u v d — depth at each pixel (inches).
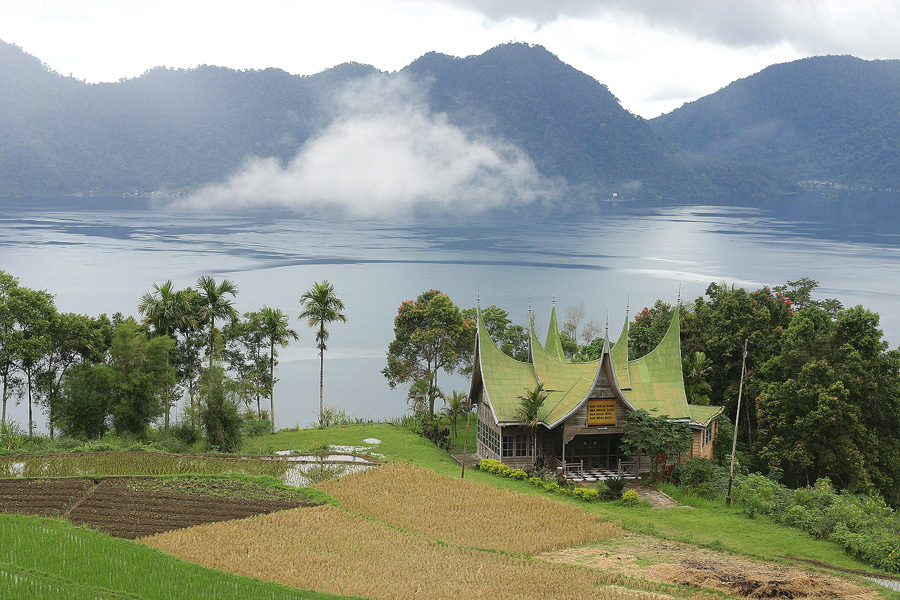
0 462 2458.2
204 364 3378.4
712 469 2506.2
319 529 1924.2
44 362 3203.7
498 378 2815.0
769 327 3272.6
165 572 1581.0
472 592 1577.3
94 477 2283.5
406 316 3777.1
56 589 1462.8
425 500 2186.3
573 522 2053.4
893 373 2945.4
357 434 3228.3
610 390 2635.3
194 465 2490.2
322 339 3592.5
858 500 2342.5
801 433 2711.6
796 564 1819.6
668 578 1701.5
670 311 3654.0
